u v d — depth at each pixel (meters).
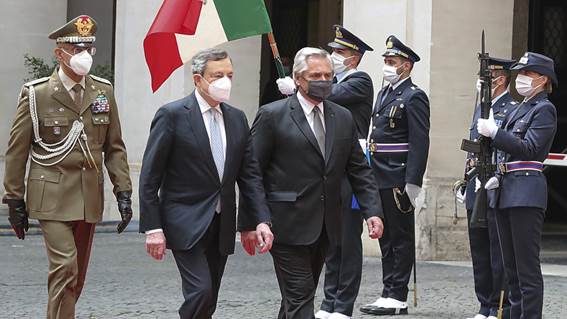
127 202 8.99
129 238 17.48
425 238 15.02
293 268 8.17
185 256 7.84
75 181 8.82
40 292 11.89
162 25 9.02
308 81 8.23
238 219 8.19
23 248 15.98
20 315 10.48
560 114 19.34
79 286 9.12
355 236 10.25
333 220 8.32
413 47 15.13
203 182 7.88
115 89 19.83
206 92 7.86
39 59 21.39
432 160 14.98
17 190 8.80
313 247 8.37
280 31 21.70
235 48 17.98
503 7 15.23
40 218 8.73
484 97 9.56
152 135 7.88
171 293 11.97
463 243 15.21
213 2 9.16
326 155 8.30
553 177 19.67
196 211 7.85
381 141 11.11
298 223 8.20
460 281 13.16
